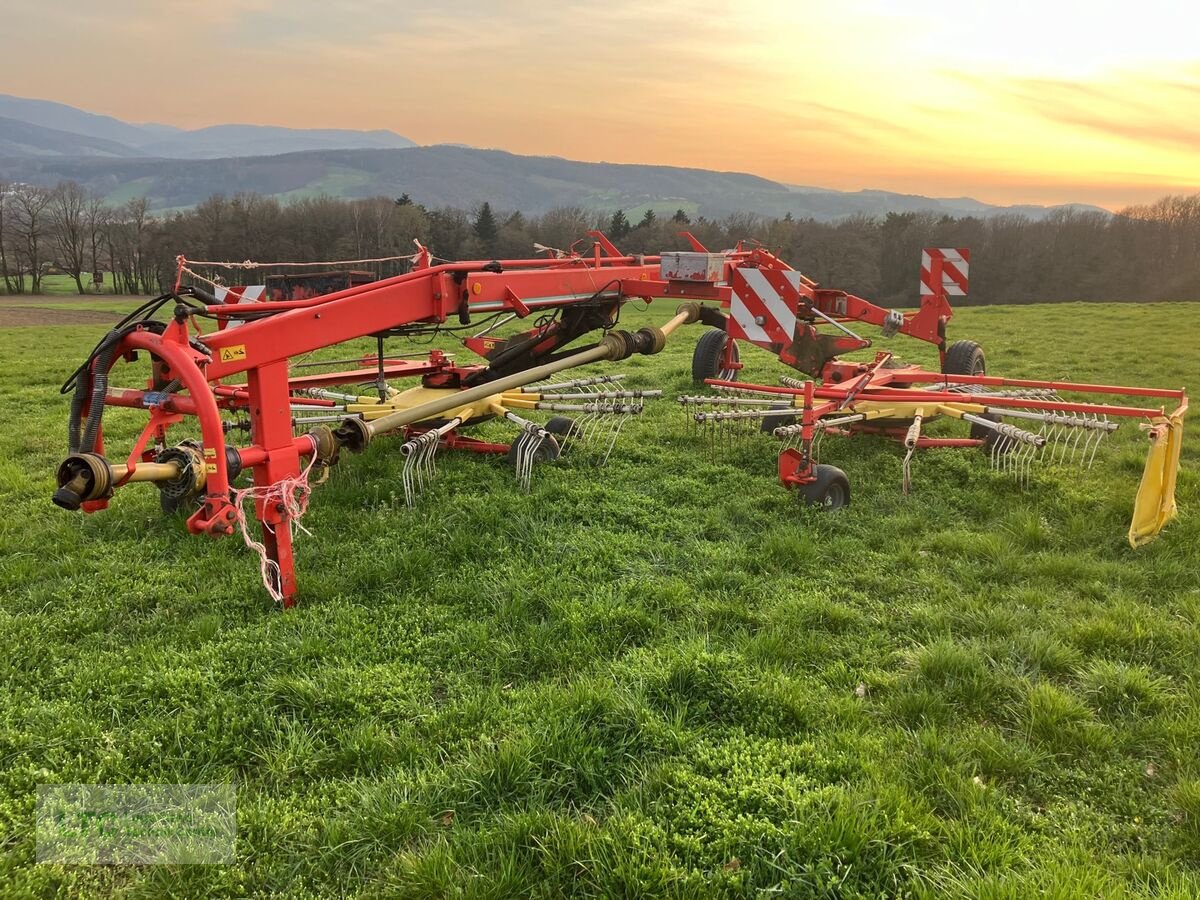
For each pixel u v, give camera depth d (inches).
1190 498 265.7
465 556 218.2
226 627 179.9
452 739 139.9
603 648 170.4
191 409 167.6
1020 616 182.7
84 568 210.5
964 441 313.3
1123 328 825.5
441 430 280.4
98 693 152.8
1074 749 137.9
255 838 118.3
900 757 133.7
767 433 346.0
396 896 107.4
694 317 352.2
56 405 446.6
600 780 128.9
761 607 190.5
